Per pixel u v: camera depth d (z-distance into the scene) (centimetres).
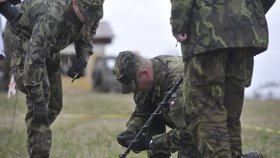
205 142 943
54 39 1115
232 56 965
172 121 1067
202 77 940
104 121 2305
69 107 2944
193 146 1053
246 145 1603
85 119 2419
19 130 1923
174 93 1034
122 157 1077
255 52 983
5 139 1703
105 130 2002
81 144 1659
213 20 922
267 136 1833
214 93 946
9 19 1082
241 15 929
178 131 1027
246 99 3534
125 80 1059
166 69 1077
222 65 947
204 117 945
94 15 1102
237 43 916
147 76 1065
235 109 1007
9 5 1073
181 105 1020
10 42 1186
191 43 935
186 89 962
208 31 921
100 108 2916
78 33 1145
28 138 1159
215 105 948
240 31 922
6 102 2844
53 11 1106
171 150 1080
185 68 961
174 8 934
